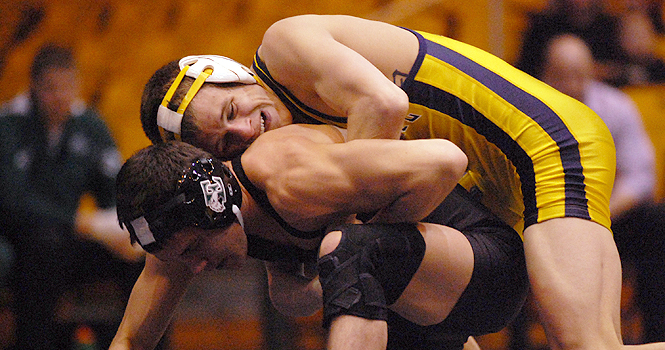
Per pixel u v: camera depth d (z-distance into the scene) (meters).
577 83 11.98
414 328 6.96
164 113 6.53
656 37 14.20
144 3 17.69
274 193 6.13
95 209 14.14
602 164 6.64
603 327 6.03
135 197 5.92
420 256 6.04
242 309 14.50
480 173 7.25
